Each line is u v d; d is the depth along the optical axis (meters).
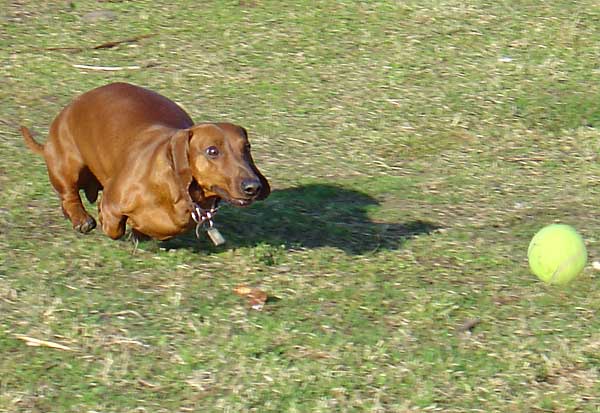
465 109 15.77
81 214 11.32
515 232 12.08
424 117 15.54
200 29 18.16
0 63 16.78
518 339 9.41
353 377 8.69
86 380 8.55
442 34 18.00
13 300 9.74
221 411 8.17
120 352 8.94
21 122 14.80
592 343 9.34
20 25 18.14
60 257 10.73
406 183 13.59
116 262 10.65
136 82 16.36
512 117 15.61
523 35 18.00
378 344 9.19
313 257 11.04
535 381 8.74
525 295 10.34
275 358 8.88
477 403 8.41
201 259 10.83
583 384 8.70
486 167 14.17
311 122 15.29
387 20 18.48
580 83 16.64
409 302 10.10
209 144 9.72
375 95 16.17
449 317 9.83
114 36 17.89
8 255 10.73
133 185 10.15
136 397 8.34
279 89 16.28
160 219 10.16
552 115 15.70
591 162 14.35
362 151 14.52
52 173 11.32
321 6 18.95
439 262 11.10
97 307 9.68
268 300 10.04
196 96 15.95
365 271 10.79
